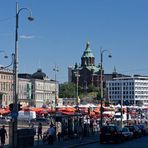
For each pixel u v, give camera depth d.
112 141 56.47
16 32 40.19
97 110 99.94
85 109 102.38
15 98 39.34
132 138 68.56
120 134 57.44
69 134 60.09
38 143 49.66
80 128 61.56
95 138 64.75
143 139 69.88
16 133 38.62
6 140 56.66
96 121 87.94
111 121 96.19
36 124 82.12
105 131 56.25
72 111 84.44
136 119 120.75
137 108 141.38
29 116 84.56
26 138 43.38
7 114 80.19
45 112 87.25
